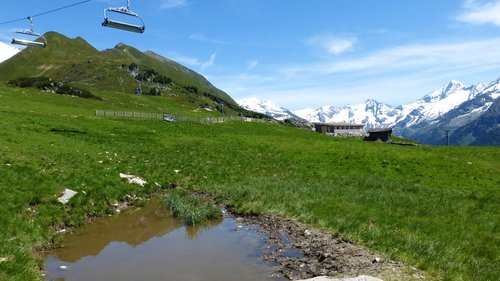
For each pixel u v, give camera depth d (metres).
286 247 18.59
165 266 16.08
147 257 17.23
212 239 20.08
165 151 51.66
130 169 36.56
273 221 23.41
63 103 96.62
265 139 68.69
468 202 31.19
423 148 72.81
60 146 40.72
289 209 25.45
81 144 45.00
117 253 17.80
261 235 20.78
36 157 33.31
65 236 20.17
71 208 23.38
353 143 68.56
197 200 28.08
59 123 59.66
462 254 17.50
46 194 23.81
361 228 20.33
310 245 18.61
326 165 49.22
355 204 27.70
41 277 14.66
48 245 18.20
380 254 16.70
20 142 38.31
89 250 18.22
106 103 121.38
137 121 83.06
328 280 13.20
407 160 51.84
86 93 135.12
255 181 37.00
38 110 73.56
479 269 15.38
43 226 19.78
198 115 139.00
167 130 74.69
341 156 53.94
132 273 15.29
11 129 44.72
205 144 60.47
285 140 68.06
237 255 17.50
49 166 30.86
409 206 28.33
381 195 31.81
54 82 142.88
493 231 22.61
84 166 33.66
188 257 17.23
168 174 37.69
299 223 22.66
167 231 21.69
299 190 32.31
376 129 152.38
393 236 19.06
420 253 16.84
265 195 29.28
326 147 61.22
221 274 15.21
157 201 28.94
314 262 16.34
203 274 15.21
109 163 37.41
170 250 18.25
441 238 20.06
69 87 138.38
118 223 23.09
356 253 16.91
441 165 49.69
